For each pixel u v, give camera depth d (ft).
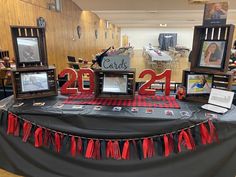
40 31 6.64
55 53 19.71
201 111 5.44
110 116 5.25
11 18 13.15
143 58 33.24
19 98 6.42
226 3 5.51
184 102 6.12
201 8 24.99
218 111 5.34
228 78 5.68
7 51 11.64
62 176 5.97
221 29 5.77
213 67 5.95
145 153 5.25
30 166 6.10
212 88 5.88
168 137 5.18
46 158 5.90
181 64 25.86
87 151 5.37
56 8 19.56
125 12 31.04
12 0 13.20
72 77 6.94
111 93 6.47
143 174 5.58
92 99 6.44
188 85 6.21
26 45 6.48
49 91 6.81
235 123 4.91
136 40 68.28
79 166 5.78
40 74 6.64
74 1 22.86
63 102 6.22
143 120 5.14
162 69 21.79
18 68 6.43
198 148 5.17
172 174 5.48
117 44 65.72
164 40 63.00
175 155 5.29
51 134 5.63
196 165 5.33
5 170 6.40
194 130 5.08
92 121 5.34
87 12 30.45
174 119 5.04
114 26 58.75
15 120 5.68
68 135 5.55
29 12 15.20
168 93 6.77
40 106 5.90
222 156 5.17
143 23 53.26
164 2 21.40
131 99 6.35
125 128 5.28
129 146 5.40
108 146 5.42
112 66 6.30
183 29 64.08
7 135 5.94
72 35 24.54
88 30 31.65
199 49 6.19
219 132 4.99
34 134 5.67
